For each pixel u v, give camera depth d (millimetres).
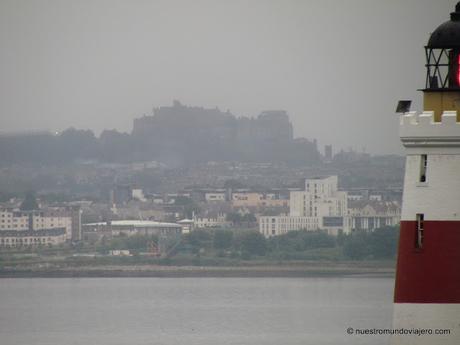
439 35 170125
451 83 170875
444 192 170125
